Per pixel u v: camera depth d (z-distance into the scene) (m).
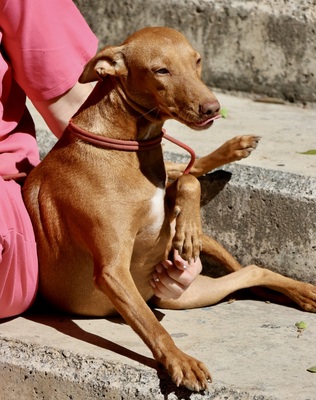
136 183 4.00
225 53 6.21
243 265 4.73
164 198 4.11
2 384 4.04
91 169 4.00
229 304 4.55
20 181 4.36
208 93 3.80
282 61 6.07
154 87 3.88
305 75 6.02
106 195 3.96
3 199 4.05
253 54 6.13
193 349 3.98
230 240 4.73
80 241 4.05
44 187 4.15
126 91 3.96
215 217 4.75
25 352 4.00
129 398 3.75
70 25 4.32
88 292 4.18
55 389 3.91
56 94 4.30
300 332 4.18
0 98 4.29
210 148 5.09
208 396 3.64
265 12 6.04
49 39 4.23
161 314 4.39
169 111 3.89
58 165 4.11
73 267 4.14
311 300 4.44
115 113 3.99
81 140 4.04
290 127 5.56
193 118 3.80
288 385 3.64
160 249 4.14
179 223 3.97
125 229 3.96
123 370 3.80
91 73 4.00
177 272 4.10
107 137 4.00
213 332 4.18
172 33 3.96
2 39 4.23
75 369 3.88
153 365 3.80
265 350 3.97
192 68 3.90
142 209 4.00
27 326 4.19
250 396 3.57
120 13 6.41
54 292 4.25
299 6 5.96
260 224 4.64
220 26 6.18
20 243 4.08
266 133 5.41
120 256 3.94
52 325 4.21
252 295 4.66
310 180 4.58
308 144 5.20
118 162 4.00
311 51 5.96
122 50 3.94
